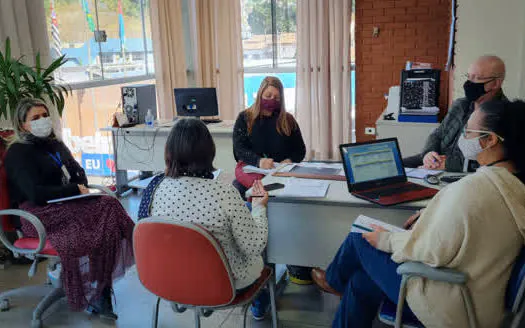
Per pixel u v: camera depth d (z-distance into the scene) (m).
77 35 4.54
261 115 3.11
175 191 1.65
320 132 5.96
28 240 2.38
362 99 5.65
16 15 3.56
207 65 6.21
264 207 1.91
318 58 5.79
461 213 1.38
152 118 4.50
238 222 1.66
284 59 6.17
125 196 4.68
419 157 2.73
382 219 2.09
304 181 2.29
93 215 2.44
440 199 1.50
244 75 6.30
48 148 2.61
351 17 5.57
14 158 2.43
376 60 5.48
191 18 6.07
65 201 2.46
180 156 1.63
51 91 3.30
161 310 2.57
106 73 5.01
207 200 1.63
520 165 1.49
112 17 5.06
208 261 1.58
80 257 2.37
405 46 5.34
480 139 1.51
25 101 2.53
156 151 4.51
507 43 3.20
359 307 1.77
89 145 4.78
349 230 2.15
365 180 2.13
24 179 2.41
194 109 4.64
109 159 5.10
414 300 1.49
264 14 6.08
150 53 5.84
